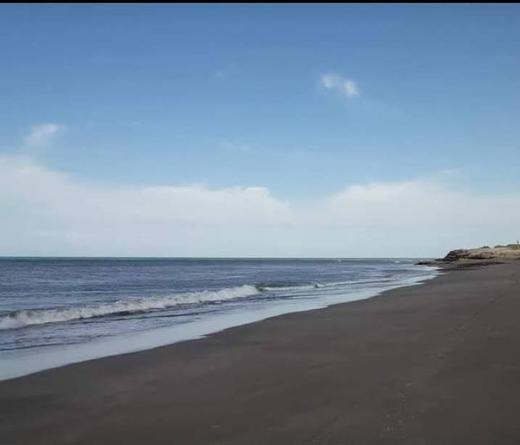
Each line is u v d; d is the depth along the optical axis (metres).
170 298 26.84
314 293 33.25
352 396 7.47
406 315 17.58
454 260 131.75
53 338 14.74
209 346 12.63
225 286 43.78
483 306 19.06
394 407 6.85
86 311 20.95
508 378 8.23
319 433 5.99
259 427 6.32
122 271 84.00
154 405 7.47
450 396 7.29
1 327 17.09
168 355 11.50
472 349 10.62
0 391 8.47
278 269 102.69
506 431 5.91
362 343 12.23
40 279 56.38
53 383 8.98
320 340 13.02
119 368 10.18
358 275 69.81
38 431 6.43
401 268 109.56
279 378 8.88
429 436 5.77
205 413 6.99
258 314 20.59
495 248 132.38
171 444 5.86
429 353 10.43
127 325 17.62
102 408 7.40
